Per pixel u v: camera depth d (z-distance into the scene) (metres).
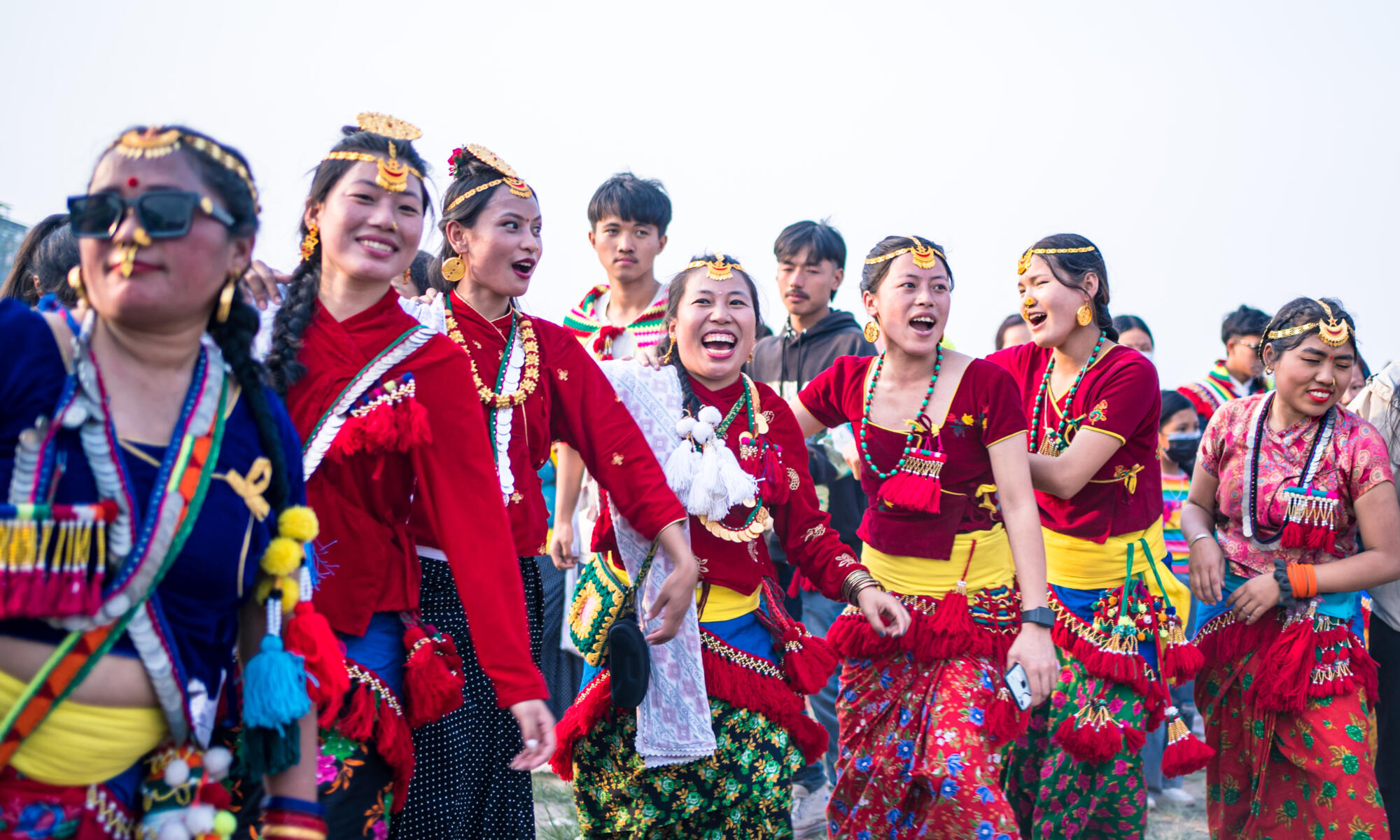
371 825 2.44
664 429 3.36
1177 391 6.66
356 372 2.48
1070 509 3.88
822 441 5.09
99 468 1.61
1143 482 3.91
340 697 2.03
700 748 3.13
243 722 1.85
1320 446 3.97
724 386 3.48
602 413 3.14
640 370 3.42
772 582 3.47
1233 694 4.09
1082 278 3.91
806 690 3.33
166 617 1.70
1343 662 3.87
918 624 3.57
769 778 3.28
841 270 5.62
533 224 3.11
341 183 2.55
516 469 3.04
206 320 1.74
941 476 3.61
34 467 1.57
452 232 3.09
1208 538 4.16
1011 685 3.37
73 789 1.67
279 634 1.89
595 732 3.30
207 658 1.79
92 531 1.59
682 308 3.44
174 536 1.67
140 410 1.68
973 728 3.46
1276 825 4.02
